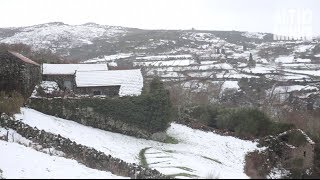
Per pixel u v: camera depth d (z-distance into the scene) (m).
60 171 24.88
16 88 48.09
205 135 55.00
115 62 123.38
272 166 39.66
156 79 57.16
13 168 24.97
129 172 27.36
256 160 38.28
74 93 56.03
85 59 140.75
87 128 48.91
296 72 116.19
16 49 76.25
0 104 40.09
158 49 173.88
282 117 67.19
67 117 49.94
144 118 52.62
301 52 148.50
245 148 46.81
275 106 77.62
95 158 31.98
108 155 33.88
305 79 103.62
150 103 53.03
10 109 40.59
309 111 71.88
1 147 29.33
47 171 24.83
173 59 137.38
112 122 51.66
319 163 48.03
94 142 42.59
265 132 47.47
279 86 96.38
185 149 48.19
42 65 61.22
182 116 63.44
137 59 136.25
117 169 28.98
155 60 133.38
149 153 43.19
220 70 116.25
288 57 143.38
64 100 50.03
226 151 47.16
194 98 78.62
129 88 56.50
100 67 64.94
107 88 58.22
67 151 33.50
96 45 197.00
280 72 115.31
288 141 46.38
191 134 55.47
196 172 32.22
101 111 51.44
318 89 91.88
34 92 51.72
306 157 46.16
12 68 48.12
